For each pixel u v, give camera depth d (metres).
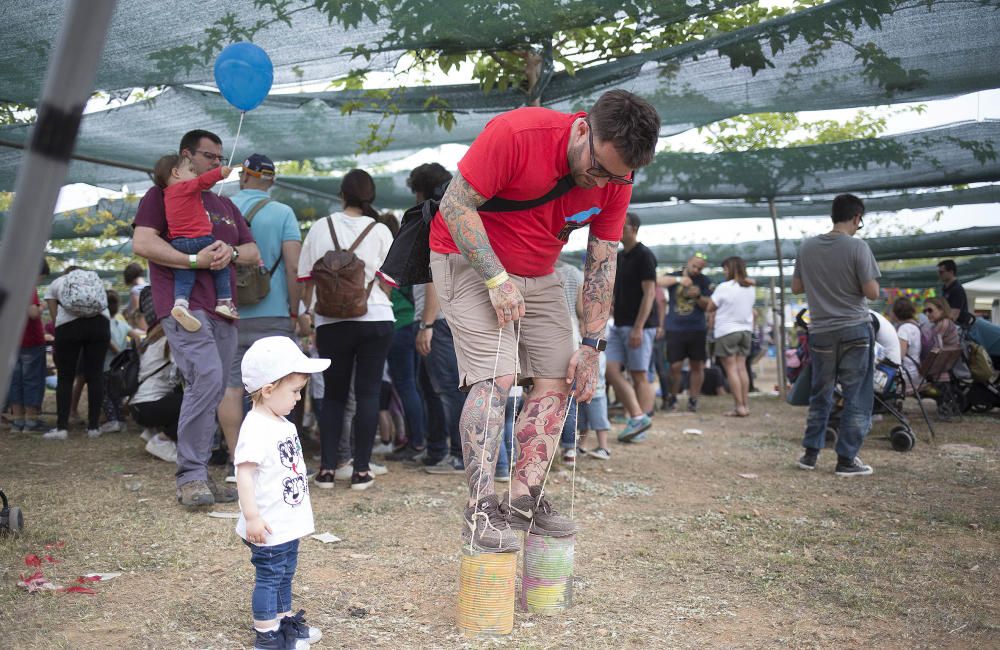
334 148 9.05
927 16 5.74
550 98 7.18
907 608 3.33
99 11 1.13
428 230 3.39
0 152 7.84
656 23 5.63
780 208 13.52
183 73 5.81
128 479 5.79
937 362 10.35
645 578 3.73
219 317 4.96
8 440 7.75
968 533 4.57
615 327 8.03
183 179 4.81
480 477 3.10
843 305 6.36
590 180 2.96
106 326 8.20
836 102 7.57
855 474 6.43
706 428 9.61
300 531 2.87
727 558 4.05
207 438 4.95
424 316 5.96
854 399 6.39
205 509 4.83
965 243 13.93
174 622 3.07
